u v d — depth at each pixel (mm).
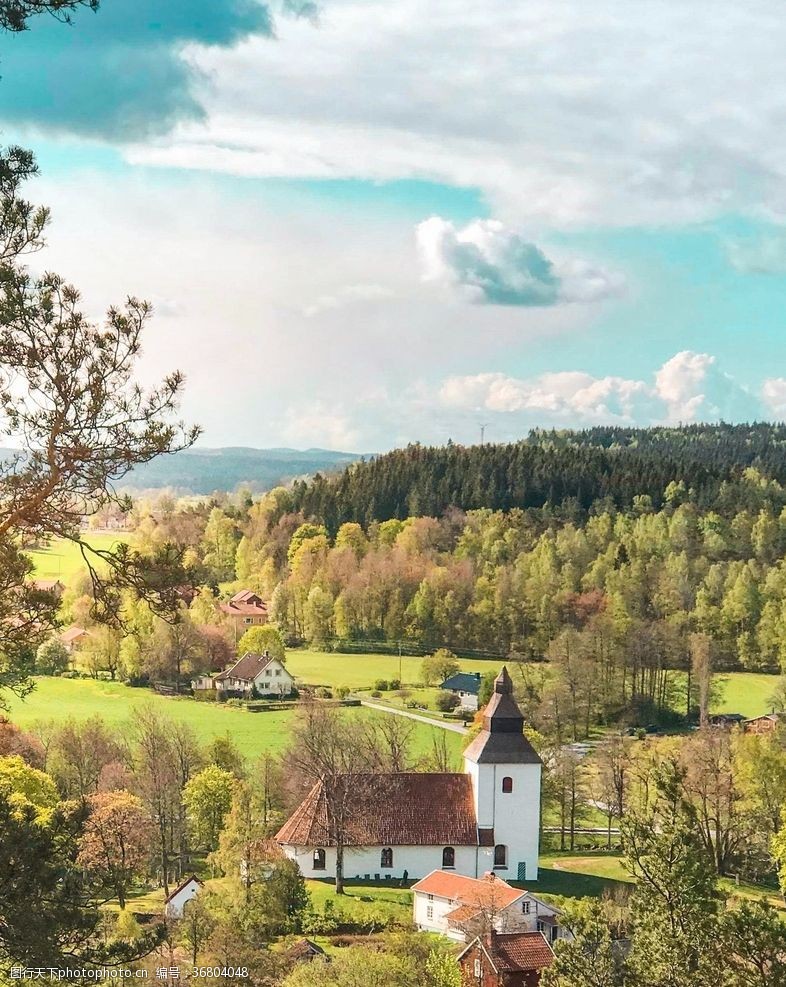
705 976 29344
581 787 120500
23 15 22781
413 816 96062
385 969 56094
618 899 79812
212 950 54469
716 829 100375
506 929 74250
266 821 105000
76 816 25422
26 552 26922
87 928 23656
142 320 25500
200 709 157125
